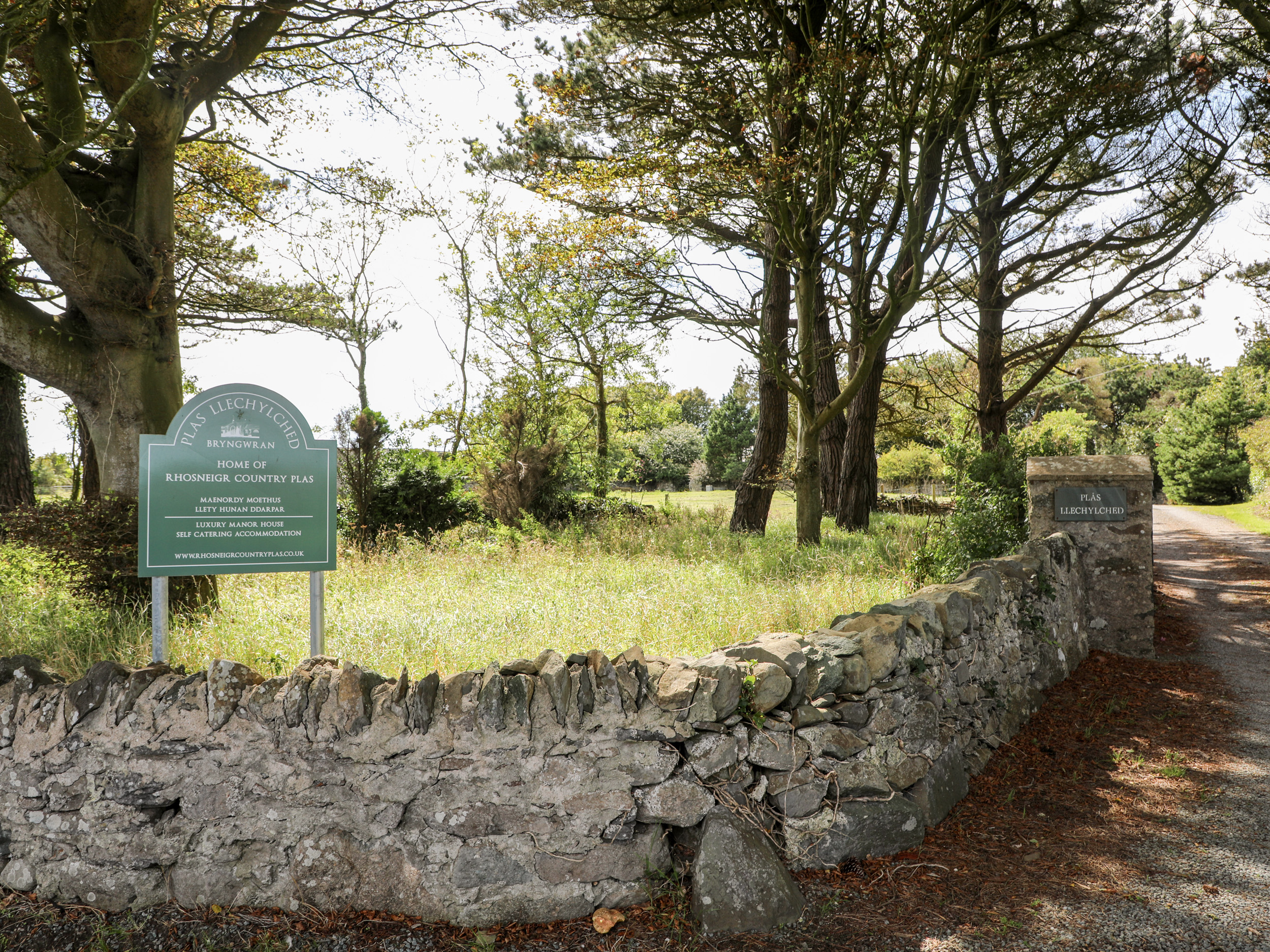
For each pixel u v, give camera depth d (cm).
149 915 310
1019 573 596
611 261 1233
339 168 1088
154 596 418
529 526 1340
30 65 775
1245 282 1512
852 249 1419
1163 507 3912
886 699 375
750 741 335
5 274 725
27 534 694
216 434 426
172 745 318
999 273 1645
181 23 853
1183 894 320
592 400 2295
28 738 325
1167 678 686
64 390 709
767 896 305
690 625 577
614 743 320
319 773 316
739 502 1536
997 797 422
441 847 312
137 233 727
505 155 1396
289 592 756
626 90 1200
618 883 316
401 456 1461
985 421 1727
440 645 513
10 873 322
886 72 996
